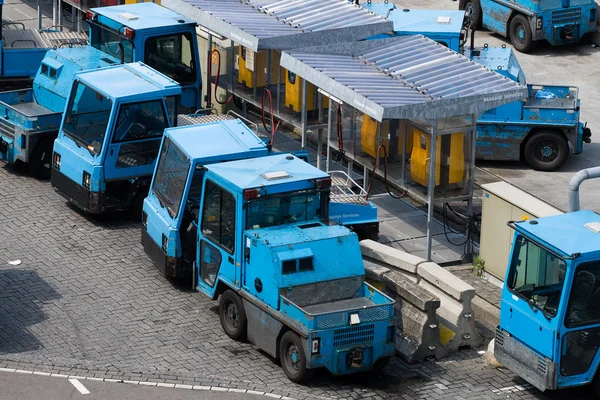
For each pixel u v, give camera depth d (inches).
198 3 1446.9
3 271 1133.1
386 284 1039.6
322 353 932.6
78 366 971.3
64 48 1424.7
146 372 966.4
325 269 975.0
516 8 1862.7
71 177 1250.6
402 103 1122.0
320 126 1362.0
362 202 1155.3
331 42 1341.0
